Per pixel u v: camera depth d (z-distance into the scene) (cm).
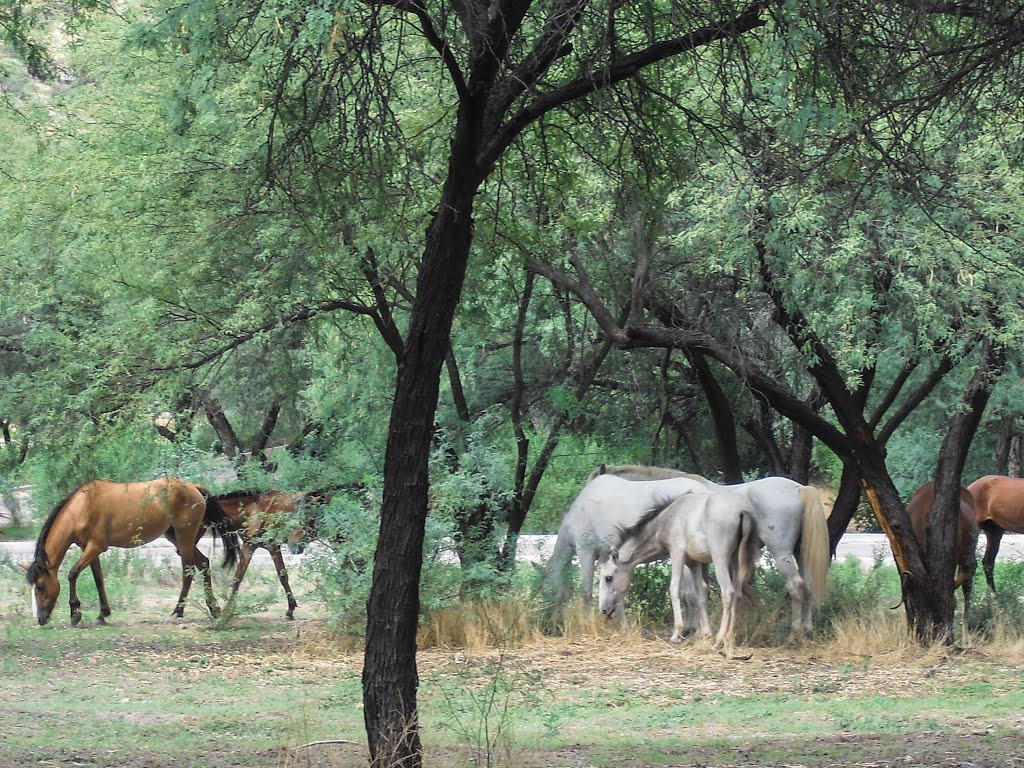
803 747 1146
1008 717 1323
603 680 1619
